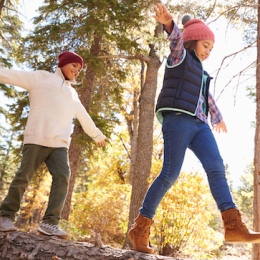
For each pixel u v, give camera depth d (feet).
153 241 29.07
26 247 7.82
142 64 36.94
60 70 10.31
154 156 49.60
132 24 31.27
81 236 27.71
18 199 9.16
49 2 32.48
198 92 7.77
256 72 19.31
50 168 9.51
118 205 40.40
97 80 34.01
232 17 21.68
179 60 7.73
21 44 32.01
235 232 6.88
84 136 27.91
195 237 29.58
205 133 7.70
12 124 32.09
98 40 33.53
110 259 6.97
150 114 32.68
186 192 28.60
